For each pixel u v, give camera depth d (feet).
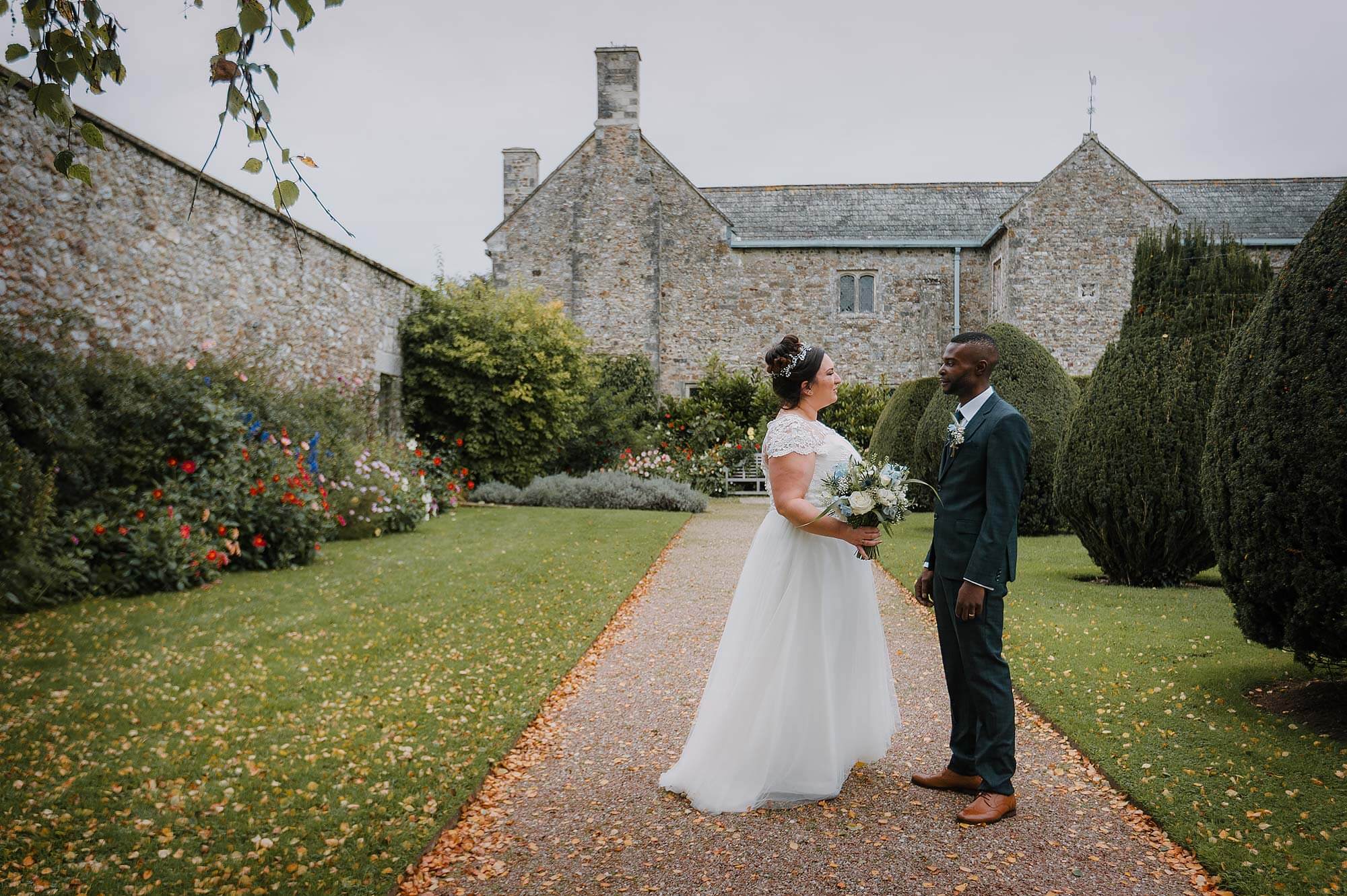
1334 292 10.59
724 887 7.84
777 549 9.86
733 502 48.70
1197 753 10.36
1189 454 19.69
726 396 59.21
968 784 9.80
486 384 42.47
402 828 8.89
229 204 28.19
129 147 23.81
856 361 63.77
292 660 14.66
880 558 25.48
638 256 61.98
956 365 9.52
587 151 62.34
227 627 16.53
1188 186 64.39
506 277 62.95
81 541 19.13
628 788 10.07
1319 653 11.12
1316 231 11.10
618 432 53.57
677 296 63.72
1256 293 20.04
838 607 9.82
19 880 7.77
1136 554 20.57
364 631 16.57
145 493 20.97
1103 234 56.75
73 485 20.07
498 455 43.83
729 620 10.13
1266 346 11.29
